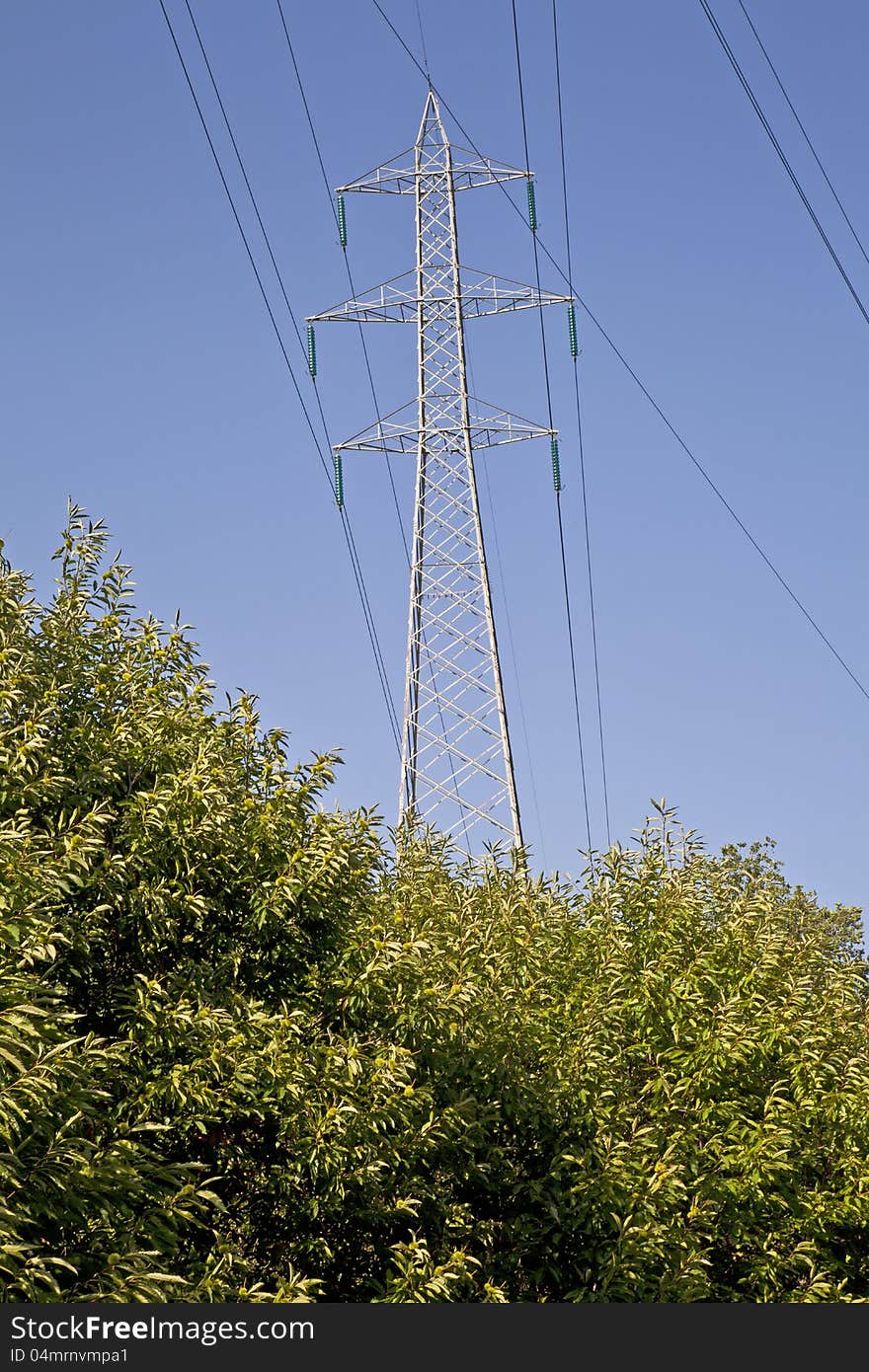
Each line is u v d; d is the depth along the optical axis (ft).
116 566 46.09
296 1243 41.73
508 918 53.06
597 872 58.03
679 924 55.77
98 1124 35.06
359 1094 39.60
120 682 44.42
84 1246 33.04
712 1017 52.75
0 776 37.88
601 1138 47.11
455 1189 46.75
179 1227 39.58
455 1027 44.65
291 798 44.04
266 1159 40.98
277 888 41.83
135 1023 38.04
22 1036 29.89
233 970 41.83
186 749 43.45
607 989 52.21
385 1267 43.06
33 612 42.80
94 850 36.47
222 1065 37.65
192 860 41.09
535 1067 48.83
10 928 30.94
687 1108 51.42
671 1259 47.09
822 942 61.36
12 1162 29.40
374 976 42.39
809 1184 54.39
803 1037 54.39
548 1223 46.83
